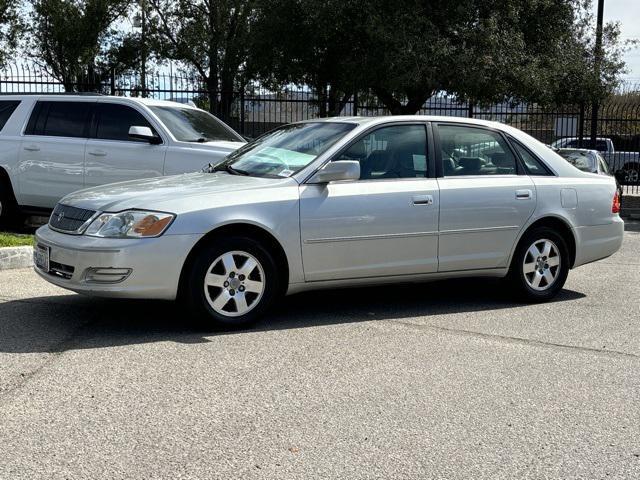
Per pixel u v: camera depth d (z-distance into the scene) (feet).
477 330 20.10
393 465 11.78
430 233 21.22
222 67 102.68
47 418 13.25
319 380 15.66
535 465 11.92
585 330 20.33
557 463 12.01
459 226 21.65
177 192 19.11
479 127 22.85
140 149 32.50
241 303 19.21
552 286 23.67
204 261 18.60
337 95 70.18
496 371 16.58
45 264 19.26
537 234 23.11
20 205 34.53
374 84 62.34
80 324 19.62
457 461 11.99
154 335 18.70
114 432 12.73
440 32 60.03
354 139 20.81
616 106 63.36
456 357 17.56
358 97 72.79
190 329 19.33
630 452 12.50
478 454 12.27
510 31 60.64
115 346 17.67
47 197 34.01
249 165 21.74
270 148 22.35
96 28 108.68
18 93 35.37
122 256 17.88
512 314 22.03
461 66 57.47
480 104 64.28
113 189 20.08
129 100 33.42
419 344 18.58
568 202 23.54
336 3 59.72
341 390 15.10
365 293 24.57
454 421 13.64
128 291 18.04
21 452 11.87
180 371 15.97
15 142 34.17
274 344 18.22
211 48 105.60
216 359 16.88
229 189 19.36
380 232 20.53
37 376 15.38
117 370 15.92
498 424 13.56
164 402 14.16
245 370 16.17
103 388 14.80
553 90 63.57
